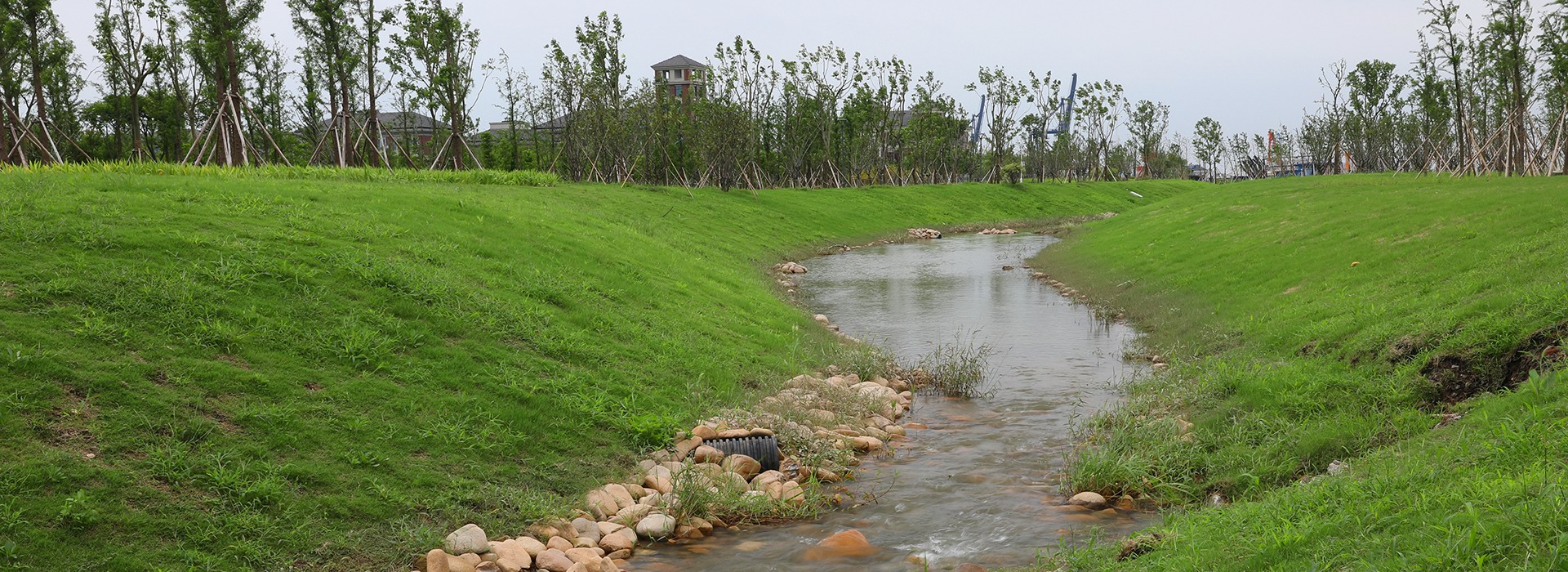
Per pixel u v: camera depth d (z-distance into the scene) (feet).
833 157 233.14
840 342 56.54
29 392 26.21
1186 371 43.65
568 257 57.77
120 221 41.55
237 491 24.99
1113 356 53.01
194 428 26.99
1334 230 75.15
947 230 172.76
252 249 41.55
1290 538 19.33
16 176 50.49
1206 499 28.96
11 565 20.67
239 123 106.93
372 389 32.17
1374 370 36.11
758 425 36.29
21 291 32.09
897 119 252.62
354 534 24.76
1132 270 83.87
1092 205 225.76
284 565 23.12
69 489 23.36
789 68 211.82
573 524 27.12
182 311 33.35
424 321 38.91
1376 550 17.61
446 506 26.86
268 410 28.73
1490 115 207.10
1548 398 26.09
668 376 41.27
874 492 31.07
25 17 122.11
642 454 32.86
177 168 79.82
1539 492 17.60
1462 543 16.35
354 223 51.13
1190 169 434.71
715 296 61.72
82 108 162.71
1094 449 33.81
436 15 153.28
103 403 26.96
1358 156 250.16
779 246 124.57
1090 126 305.12
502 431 31.71
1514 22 151.33
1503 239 53.67
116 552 22.02
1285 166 317.22
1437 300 42.50
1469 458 22.67
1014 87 251.39
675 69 314.96
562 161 196.44
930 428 39.40
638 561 25.53
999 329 63.41
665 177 182.80
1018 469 33.17
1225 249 81.15
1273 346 45.47
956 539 26.37
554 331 42.39
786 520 28.71
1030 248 133.28
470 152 144.56
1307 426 32.19
